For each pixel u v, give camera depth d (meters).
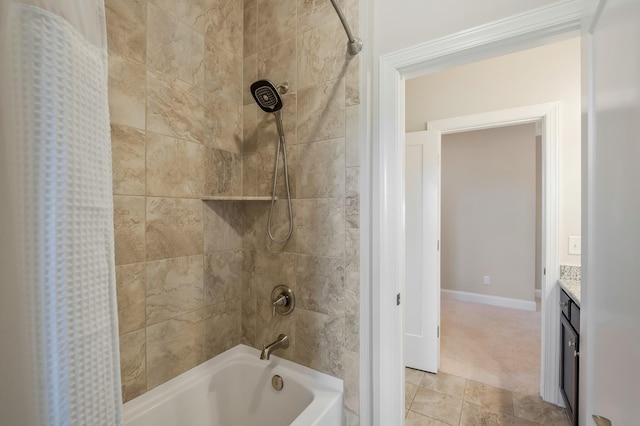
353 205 1.31
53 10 0.43
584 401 0.82
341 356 1.34
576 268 1.87
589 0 0.79
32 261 0.43
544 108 2.04
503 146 3.99
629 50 0.52
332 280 1.37
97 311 0.50
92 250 0.49
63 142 0.44
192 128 1.39
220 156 1.53
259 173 1.60
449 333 3.08
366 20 1.27
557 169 1.95
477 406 1.92
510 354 2.62
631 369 0.50
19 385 0.43
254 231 1.62
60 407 0.44
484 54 1.13
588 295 0.78
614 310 0.59
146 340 1.21
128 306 1.15
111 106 1.08
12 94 0.42
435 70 1.25
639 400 0.46
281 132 1.49
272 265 1.56
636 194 0.49
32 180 0.43
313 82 1.41
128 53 1.13
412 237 2.38
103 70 0.54
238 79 1.64
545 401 1.95
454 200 4.30
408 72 1.28
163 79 1.26
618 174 0.58
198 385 1.37
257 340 1.61
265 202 1.58
